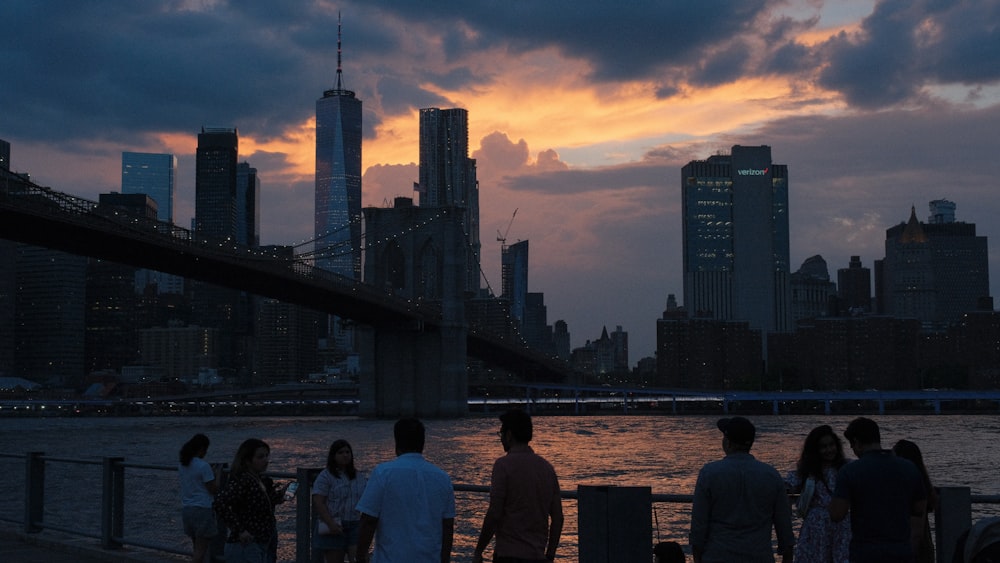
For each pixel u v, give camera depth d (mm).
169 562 14977
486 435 133125
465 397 196625
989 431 168750
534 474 9547
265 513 11664
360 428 163250
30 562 15820
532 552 9430
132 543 16250
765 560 9109
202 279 140250
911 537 9312
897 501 9078
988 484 74625
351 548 12781
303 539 13336
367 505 9156
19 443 128625
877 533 9055
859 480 9133
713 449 110312
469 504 32062
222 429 173125
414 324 187500
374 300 170500
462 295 199750
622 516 9906
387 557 9078
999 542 7094
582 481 70438
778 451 104562
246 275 142375
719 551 9094
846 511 9195
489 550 16281
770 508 9188
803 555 10359
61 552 16891
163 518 15922
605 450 109438
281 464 84250
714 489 9156
